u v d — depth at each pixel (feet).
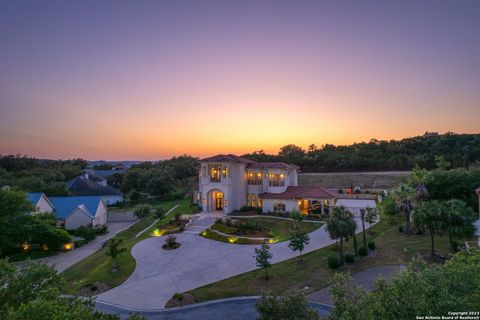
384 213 132.87
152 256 97.71
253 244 104.99
